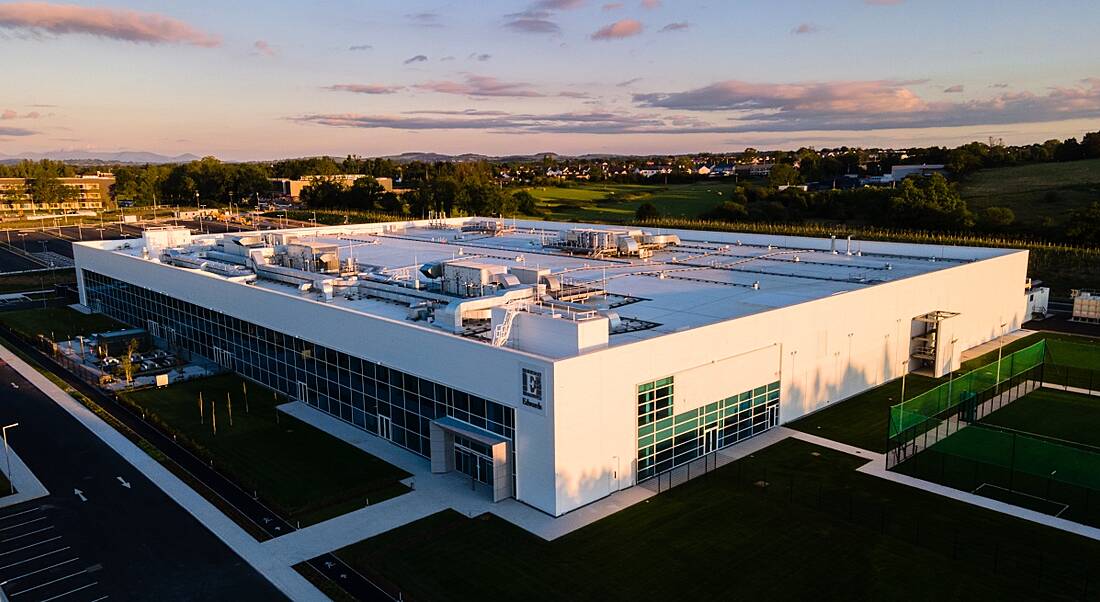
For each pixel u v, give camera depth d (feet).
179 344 240.73
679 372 140.56
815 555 110.32
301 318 178.50
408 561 110.11
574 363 121.39
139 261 257.55
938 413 164.76
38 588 105.29
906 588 101.45
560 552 111.75
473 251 273.75
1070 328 260.01
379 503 128.77
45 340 246.06
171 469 145.59
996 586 101.60
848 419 168.86
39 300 337.11
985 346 233.96
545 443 122.21
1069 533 115.85
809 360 170.40
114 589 104.68
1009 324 252.42
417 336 144.77
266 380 198.08
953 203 489.26
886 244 265.95
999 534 115.96
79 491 135.95
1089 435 159.94
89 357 231.50
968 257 250.78
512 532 118.11
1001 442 154.20
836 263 238.27
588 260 246.68
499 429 131.54
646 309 170.40
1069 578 103.35
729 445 153.89
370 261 251.39
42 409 182.39
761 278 210.18
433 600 100.17
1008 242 418.10
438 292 181.27
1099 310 265.95
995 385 185.47
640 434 135.44
